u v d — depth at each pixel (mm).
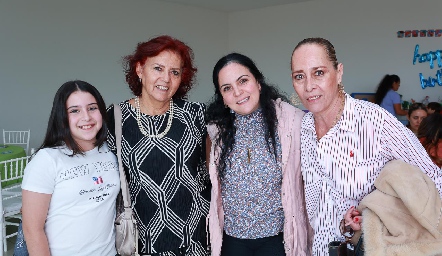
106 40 6492
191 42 7715
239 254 1792
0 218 2707
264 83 1793
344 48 7027
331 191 1529
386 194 1312
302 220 1767
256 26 8023
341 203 1506
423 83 6359
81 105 1535
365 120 1434
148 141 1715
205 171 1897
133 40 6832
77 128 1536
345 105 1460
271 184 1751
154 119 1753
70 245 1512
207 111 1832
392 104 6027
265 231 1768
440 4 6121
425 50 6316
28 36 5684
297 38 7543
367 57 6816
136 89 1827
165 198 1717
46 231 1512
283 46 7719
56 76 6000
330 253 1409
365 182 1447
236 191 1764
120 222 1666
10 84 5594
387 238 1263
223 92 1732
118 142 1704
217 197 1802
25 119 5766
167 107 1798
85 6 6207
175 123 1774
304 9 7402
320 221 1568
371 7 6691
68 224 1508
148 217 1722
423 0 6242
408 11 6383
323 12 7191
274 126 1754
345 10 6953
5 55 5512
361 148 1442
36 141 5879
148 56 1693
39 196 1460
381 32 6645
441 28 6160
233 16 8289
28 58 5711
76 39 6152
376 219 1293
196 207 1809
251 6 7777
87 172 1556
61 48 6012
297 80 1473
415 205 1227
